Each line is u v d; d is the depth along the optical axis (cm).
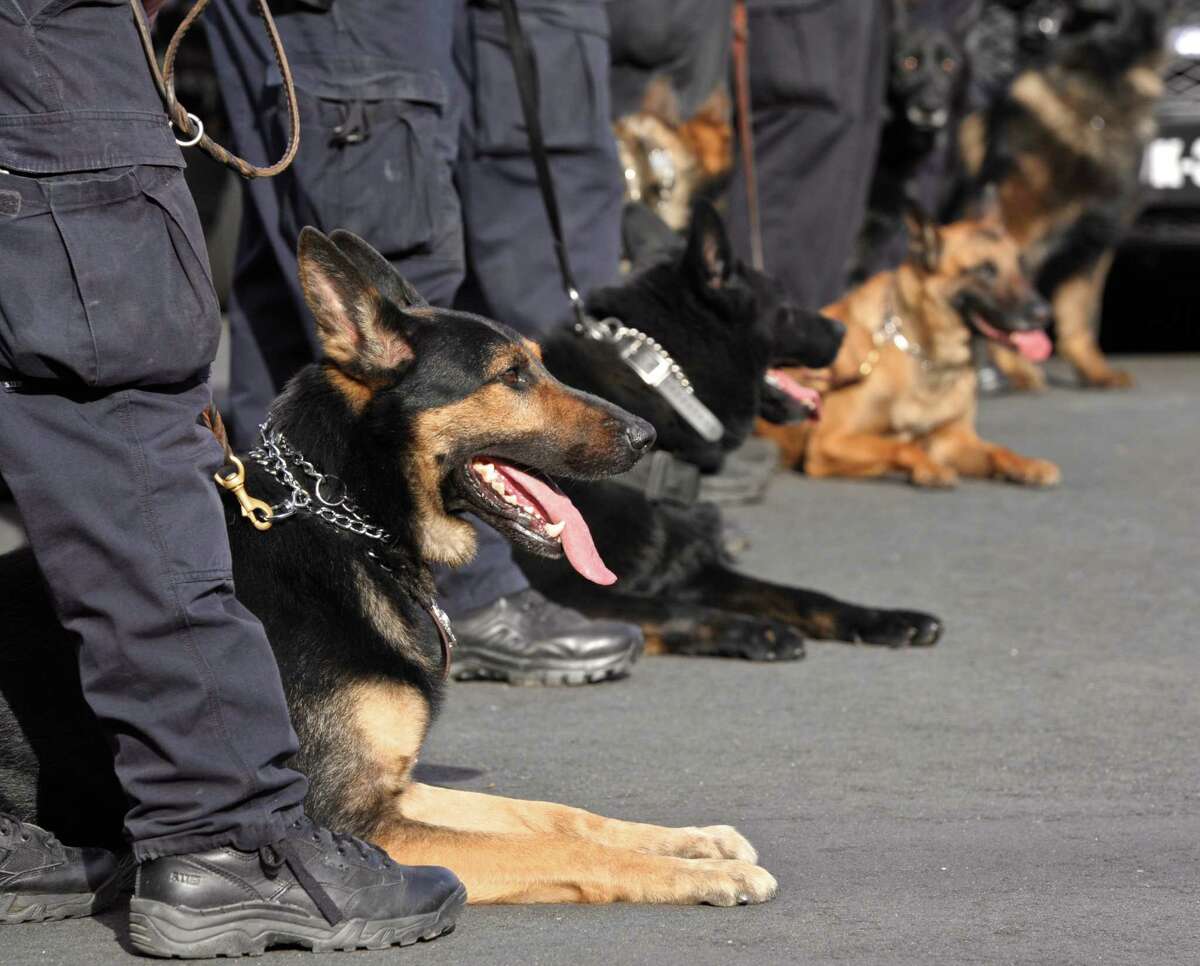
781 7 930
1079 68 1161
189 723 296
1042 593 663
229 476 336
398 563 356
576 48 583
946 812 410
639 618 573
